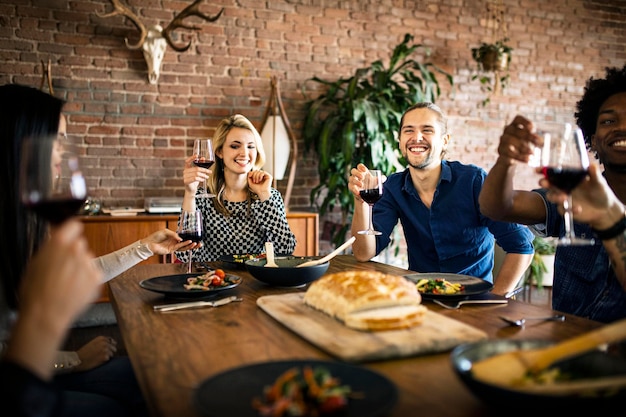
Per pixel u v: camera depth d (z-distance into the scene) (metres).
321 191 4.87
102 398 1.42
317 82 4.80
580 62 5.66
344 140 4.23
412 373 0.93
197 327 1.21
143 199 4.39
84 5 4.15
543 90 5.54
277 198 2.61
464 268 2.32
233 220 2.56
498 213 1.55
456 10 5.18
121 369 1.64
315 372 0.79
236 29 4.55
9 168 1.21
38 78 4.08
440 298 1.43
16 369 0.69
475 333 1.08
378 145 4.30
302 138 4.80
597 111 1.72
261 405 0.74
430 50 5.05
